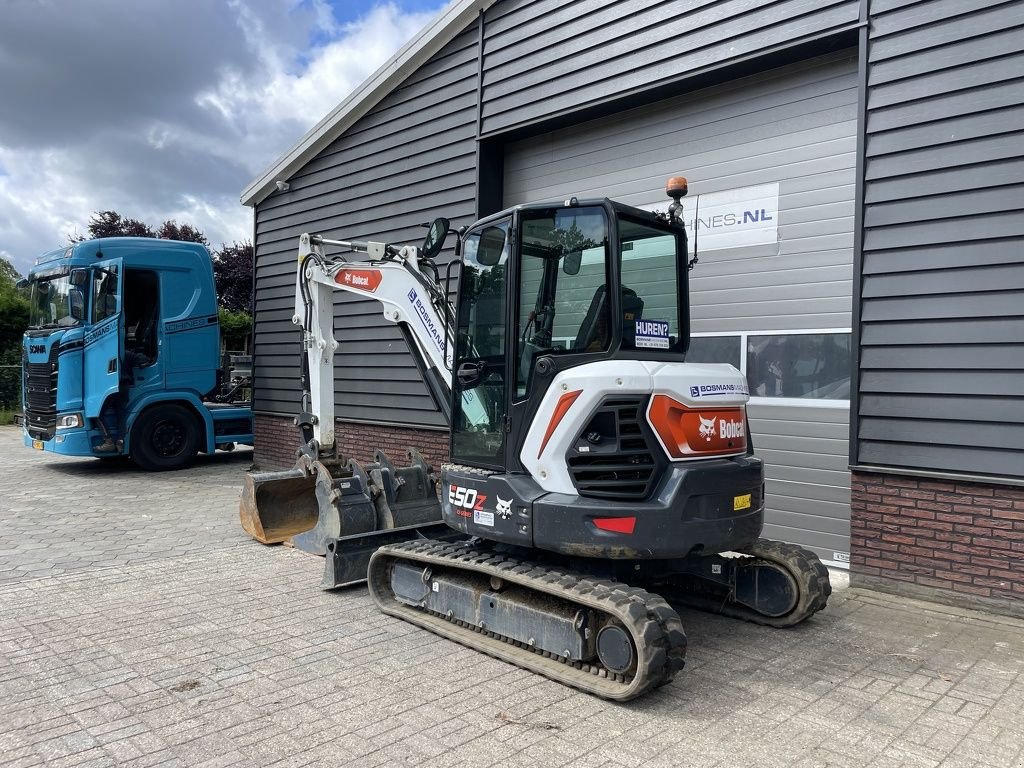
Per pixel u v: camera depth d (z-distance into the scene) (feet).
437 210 29.89
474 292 16.20
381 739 11.26
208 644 15.17
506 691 13.04
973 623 16.44
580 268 14.57
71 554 22.20
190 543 23.59
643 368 13.79
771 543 16.85
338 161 34.78
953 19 17.40
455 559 15.66
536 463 14.35
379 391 32.53
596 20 24.41
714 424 14.39
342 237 34.65
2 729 11.59
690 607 17.81
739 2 21.01
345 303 34.06
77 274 36.06
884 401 18.34
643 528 13.24
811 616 16.56
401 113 31.48
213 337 40.93
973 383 17.08
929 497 17.79
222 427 41.70
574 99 24.99
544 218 14.89
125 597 18.16
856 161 18.79
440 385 20.70
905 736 11.40
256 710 12.23
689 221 23.20
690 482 13.53
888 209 18.25
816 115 20.59
